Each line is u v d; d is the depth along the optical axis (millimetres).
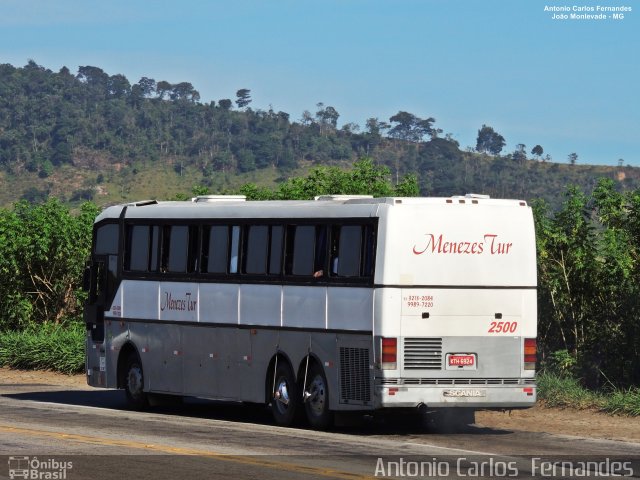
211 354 50219
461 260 43500
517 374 43906
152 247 53969
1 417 49156
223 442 40000
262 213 47969
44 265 84375
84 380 72312
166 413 54000
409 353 42844
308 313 45500
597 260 56938
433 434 44125
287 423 46469
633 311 55719
